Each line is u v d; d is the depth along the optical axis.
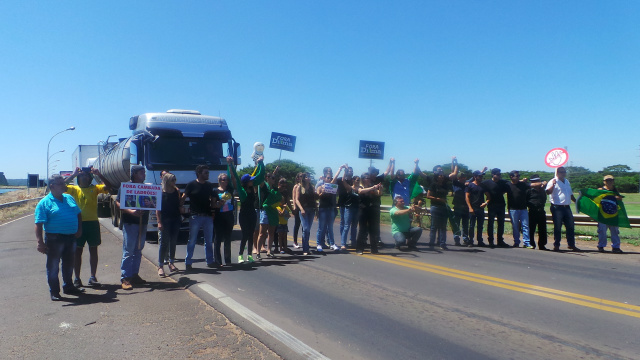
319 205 10.05
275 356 4.04
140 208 6.76
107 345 4.32
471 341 4.41
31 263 8.87
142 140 11.70
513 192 10.69
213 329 4.75
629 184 55.28
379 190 9.74
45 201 5.95
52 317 5.24
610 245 11.24
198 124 12.64
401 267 8.10
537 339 4.46
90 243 6.65
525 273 7.55
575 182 41.19
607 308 5.49
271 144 13.19
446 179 10.57
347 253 9.81
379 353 4.11
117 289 6.58
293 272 7.66
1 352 4.18
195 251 10.30
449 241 11.97
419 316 5.20
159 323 4.97
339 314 5.27
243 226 8.45
